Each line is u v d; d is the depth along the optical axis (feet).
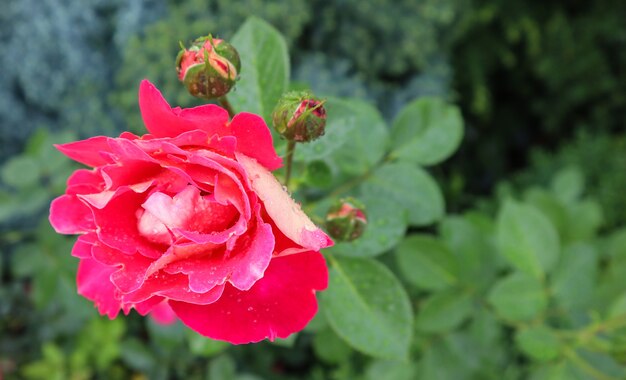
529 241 0.92
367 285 0.67
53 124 1.73
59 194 1.16
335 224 0.63
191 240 0.48
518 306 0.88
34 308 1.48
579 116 2.36
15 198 1.15
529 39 2.16
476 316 0.95
